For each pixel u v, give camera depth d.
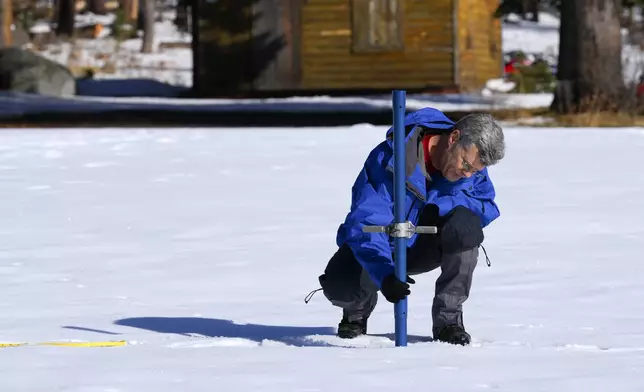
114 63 106.50
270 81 73.81
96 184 25.52
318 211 21.14
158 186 25.11
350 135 38.28
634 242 17.27
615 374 8.28
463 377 8.17
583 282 14.04
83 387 7.93
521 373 8.34
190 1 75.81
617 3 51.53
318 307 12.78
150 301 13.29
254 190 24.28
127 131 40.16
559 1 54.25
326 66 73.62
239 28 74.06
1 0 96.06
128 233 18.95
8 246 17.70
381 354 9.27
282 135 38.44
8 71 73.44
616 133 39.09
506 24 134.00
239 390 7.77
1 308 12.82
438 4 72.62
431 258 10.49
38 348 9.77
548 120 49.97
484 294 13.34
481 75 77.31
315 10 73.50
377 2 73.00
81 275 15.18
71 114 54.09
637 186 24.22
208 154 32.09
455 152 9.87
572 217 19.91
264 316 12.27
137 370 8.57
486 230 18.55
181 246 17.58
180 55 117.88
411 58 72.88
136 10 143.50
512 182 25.17
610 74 51.19
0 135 37.78
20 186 25.16
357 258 10.09
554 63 106.38
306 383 7.98
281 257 16.42
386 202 10.16
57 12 132.38
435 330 10.72
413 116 10.17
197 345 10.16
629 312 12.12
